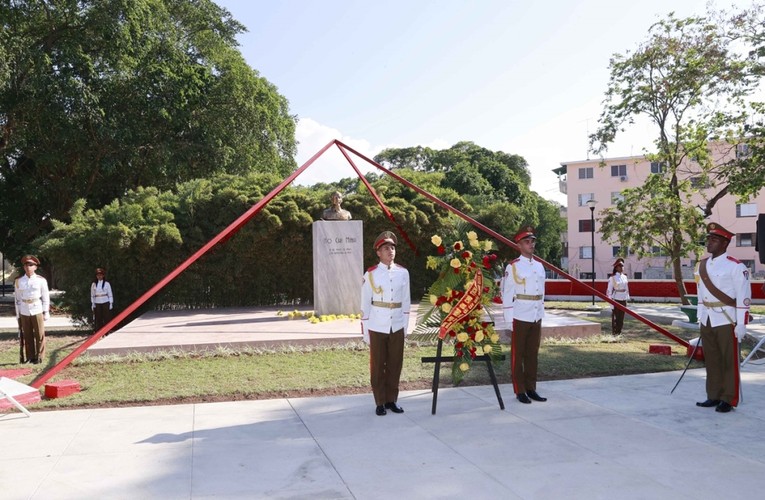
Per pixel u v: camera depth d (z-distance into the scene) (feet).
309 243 60.80
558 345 35.99
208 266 57.62
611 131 68.74
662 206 62.95
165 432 18.63
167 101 82.23
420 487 13.94
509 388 24.80
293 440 17.74
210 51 93.50
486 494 13.48
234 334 36.37
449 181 137.39
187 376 27.07
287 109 102.01
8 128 78.89
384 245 21.38
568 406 21.56
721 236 21.54
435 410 20.95
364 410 21.31
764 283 82.07
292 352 32.71
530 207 153.38
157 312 53.31
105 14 73.36
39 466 15.58
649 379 26.35
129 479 14.61
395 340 21.12
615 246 147.95
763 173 58.54
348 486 14.05
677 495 13.34
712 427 18.75
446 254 22.63
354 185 139.13
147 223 54.19
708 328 21.36
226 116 88.22
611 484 14.01
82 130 77.82
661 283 90.48
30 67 71.10
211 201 57.98
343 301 44.80
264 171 96.37
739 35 61.46
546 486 13.92
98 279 46.37
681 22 63.36
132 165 86.48
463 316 21.13
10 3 69.51
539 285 22.61
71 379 26.76
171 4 89.04
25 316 33.22
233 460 15.97
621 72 67.21
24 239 93.91
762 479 14.29
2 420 20.17
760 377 26.89
